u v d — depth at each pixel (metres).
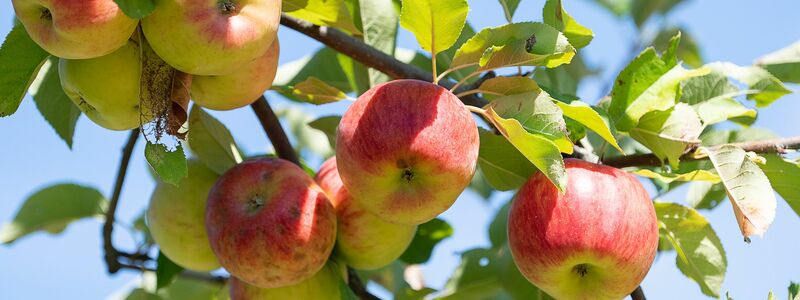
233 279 1.42
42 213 1.61
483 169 1.40
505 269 1.52
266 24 1.28
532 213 1.34
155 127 1.30
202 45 1.26
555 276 1.34
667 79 1.39
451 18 1.32
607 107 1.41
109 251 1.54
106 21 1.25
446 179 1.30
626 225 1.33
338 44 1.42
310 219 1.37
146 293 1.61
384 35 1.50
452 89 1.33
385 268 1.64
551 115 1.30
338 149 1.31
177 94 1.31
